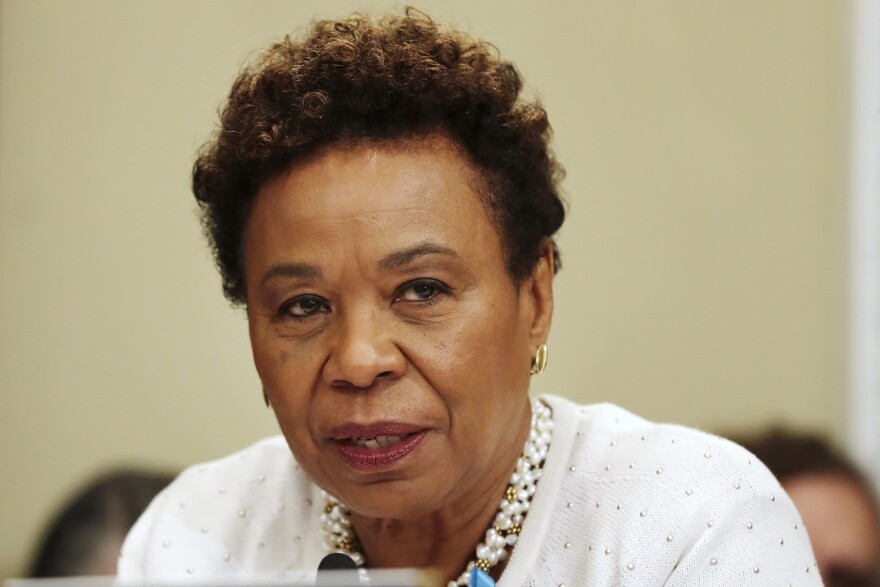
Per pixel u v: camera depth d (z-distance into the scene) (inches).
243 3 386.9
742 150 379.6
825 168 373.7
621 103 384.2
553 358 382.9
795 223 375.6
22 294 383.2
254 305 154.1
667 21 383.2
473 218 147.5
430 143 146.3
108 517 299.6
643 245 383.2
